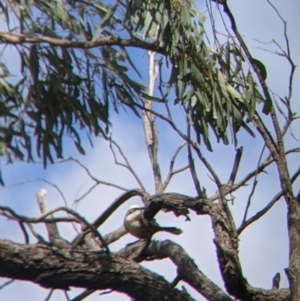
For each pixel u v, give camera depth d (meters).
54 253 8.18
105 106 9.02
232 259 9.26
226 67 9.71
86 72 8.98
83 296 9.09
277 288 9.59
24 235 8.05
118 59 9.01
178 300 8.73
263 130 9.55
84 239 8.81
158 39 9.19
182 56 9.30
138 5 9.01
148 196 9.53
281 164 9.44
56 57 8.73
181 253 9.31
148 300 8.64
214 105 9.45
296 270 9.12
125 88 9.11
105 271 8.38
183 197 9.52
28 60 8.66
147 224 9.41
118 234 9.63
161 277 8.71
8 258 7.98
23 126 8.35
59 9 8.66
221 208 9.46
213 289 9.23
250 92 9.62
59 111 8.77
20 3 8.59
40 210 8.66
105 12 9.01
